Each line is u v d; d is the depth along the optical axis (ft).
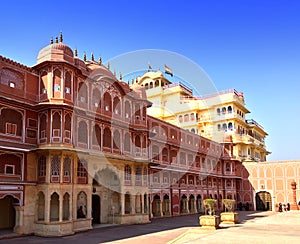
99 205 82.94
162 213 104.37
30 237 59.77
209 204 69.51
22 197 63.05
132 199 84.84
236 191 151.12
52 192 63.72
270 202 144.05
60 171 65.21
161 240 53.57
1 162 61.31
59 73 68.90
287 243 45.24
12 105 63.93
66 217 68.23
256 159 169.58
